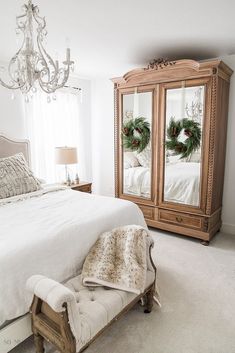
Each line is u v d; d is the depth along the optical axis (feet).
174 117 10.46
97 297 5.05
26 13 5.70
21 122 11.70
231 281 7.79
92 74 14.03
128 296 5.30
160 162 11.16
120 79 11.61
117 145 12.42
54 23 7.45
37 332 4.83
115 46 9.45
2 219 6.54
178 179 10.79
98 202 8.25
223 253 9.63
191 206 10.57
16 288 4.71
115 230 6.57
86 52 10.19
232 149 11.09
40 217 6.73
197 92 9.75
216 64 9.07
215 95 9.33
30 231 5.70
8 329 4.66
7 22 7.34
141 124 11.44
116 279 5.40
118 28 7.82
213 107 9.43
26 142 11.43
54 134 13.25
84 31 8.07
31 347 5.42
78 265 5.97
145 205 11.96
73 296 4.21
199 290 7.34
